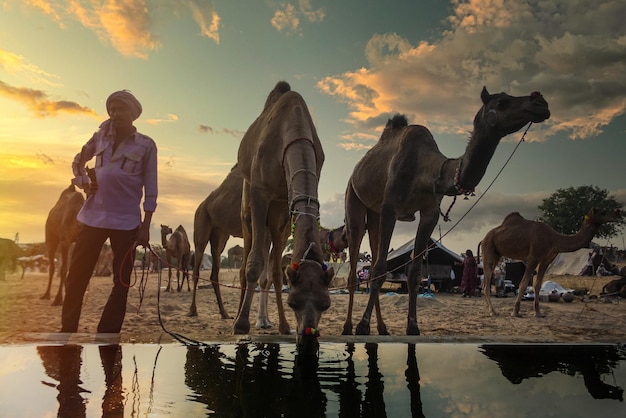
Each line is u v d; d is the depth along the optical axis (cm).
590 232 1048
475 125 523
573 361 339
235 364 312
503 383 276
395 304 1211
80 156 490
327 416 212
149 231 482
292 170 468
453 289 2052
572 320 969
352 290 680
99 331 448
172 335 390
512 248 1108
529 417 215
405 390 257
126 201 475
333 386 264
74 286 461
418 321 874
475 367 317
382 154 683
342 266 2164
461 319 940
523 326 815
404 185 621
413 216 690
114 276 466
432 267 2023
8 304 993
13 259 2222
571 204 4716
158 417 204
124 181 472
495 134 505
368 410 221
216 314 916
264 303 722
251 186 552
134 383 258
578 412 223
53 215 1062
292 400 236
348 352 359
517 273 1922
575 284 2269
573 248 1052
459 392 255
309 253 395
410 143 632
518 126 492
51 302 1057
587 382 281
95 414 205
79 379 264
